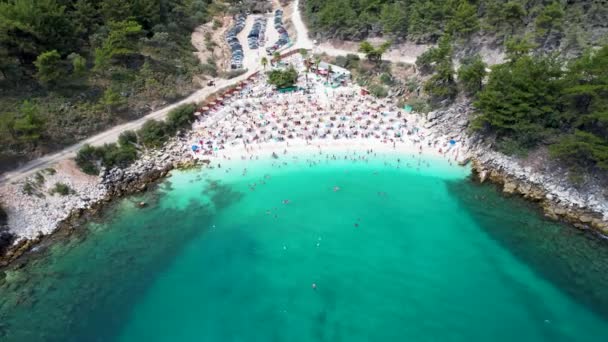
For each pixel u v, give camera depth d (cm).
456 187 7275
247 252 6219
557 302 5194
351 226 6612
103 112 8456
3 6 8250
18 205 6512
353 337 4931
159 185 7600
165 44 10888
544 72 7138
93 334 4984
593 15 9688
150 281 5722
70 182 7119
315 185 7500
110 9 10262
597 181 6475
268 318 5203
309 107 9288
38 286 5609
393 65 10344
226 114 9188
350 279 5719
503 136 7669
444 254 6034
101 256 6122
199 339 4953
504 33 9631
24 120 7044
